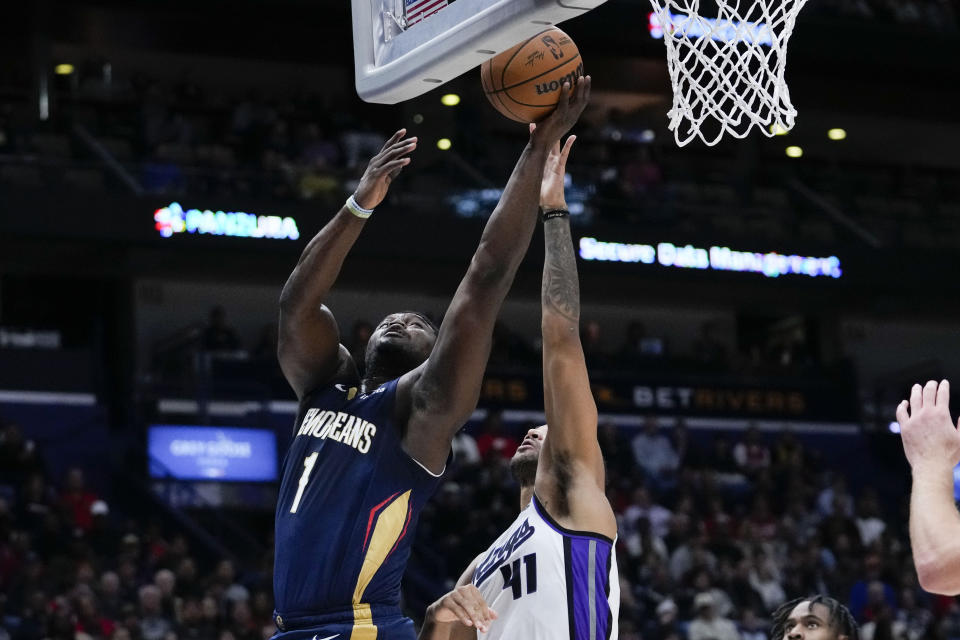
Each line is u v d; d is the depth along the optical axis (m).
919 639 15.71
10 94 20.92
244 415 18.83
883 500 22.05
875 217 23.94
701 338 23.11
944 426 2.90
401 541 3.50
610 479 17.92
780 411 21.95
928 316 25.47
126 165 19.28
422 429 3.49
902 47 24.31
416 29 3.79
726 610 15.02
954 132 27.80
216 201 19.48
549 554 3.71
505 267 3.50
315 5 21.91
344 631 3.40
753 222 22.73
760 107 4.27
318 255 3.65
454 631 4.18
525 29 3.39
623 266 21.42
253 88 24.02
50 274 20.42
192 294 22.02
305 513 3.49
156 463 17.67
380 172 3.63
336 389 3.72
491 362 20.44
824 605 4.37
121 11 21.55
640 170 22.98
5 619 12.29
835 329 25.17
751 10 4.35
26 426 18.34
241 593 13.98
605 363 21.20
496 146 22.44
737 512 18.28
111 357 21.64
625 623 14.18
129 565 13.64
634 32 22.77
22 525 14.55
